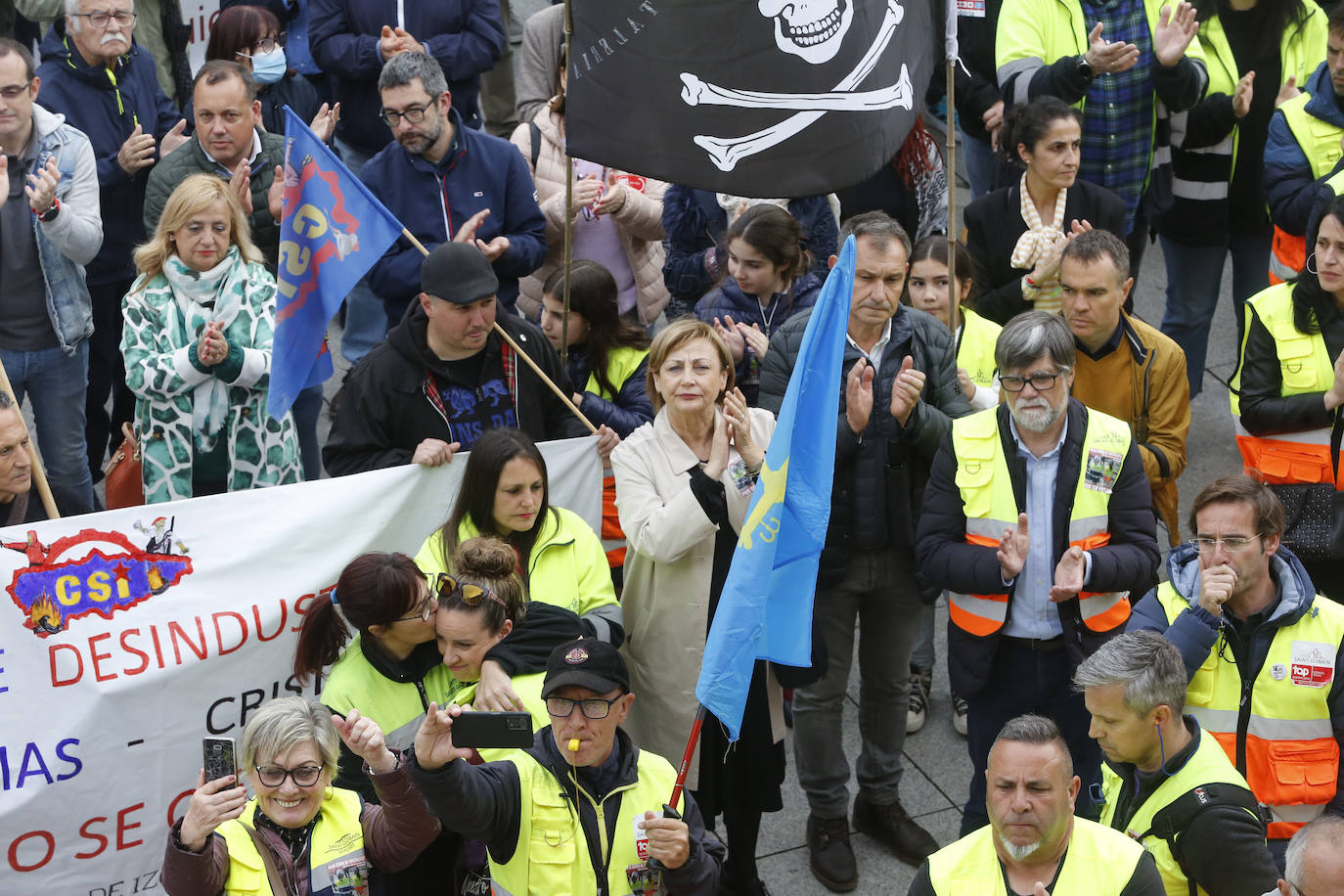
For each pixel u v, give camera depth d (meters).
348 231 17.12
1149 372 18.20
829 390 13.17
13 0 29.64
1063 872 11.70
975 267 21.38
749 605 12.76
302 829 12.96
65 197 21.03
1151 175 24.03
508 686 14.22
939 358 17.52
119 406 24.33
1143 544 15.83
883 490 16.94
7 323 21.03
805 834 18.28
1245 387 18.72
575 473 17.42
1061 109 20.27
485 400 17.38
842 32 15.58
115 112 23.08
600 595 15.95
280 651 16.19
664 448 15.99
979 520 15.98
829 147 15.76
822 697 17.23
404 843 12.84
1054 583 15.70
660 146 15.63
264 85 24.38
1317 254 17.86
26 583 15.13
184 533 15.77
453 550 15.58
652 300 23.84
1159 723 12.54
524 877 12.63
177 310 18.42
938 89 26.47
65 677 15.28
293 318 17.23
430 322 16.92
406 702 14.80
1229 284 30.98
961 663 16.22
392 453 17.19
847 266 13.08
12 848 15.21
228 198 18.45
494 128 32.06
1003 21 23.55
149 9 26.95
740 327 19.41
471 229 19.59
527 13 33.78
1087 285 17.80
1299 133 21.92
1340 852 10.79
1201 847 12.38
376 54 24.80
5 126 20.44
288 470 19.08
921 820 18.42
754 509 12.91
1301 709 14.09
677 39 15.39
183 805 15.90
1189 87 22.72
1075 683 13.05
